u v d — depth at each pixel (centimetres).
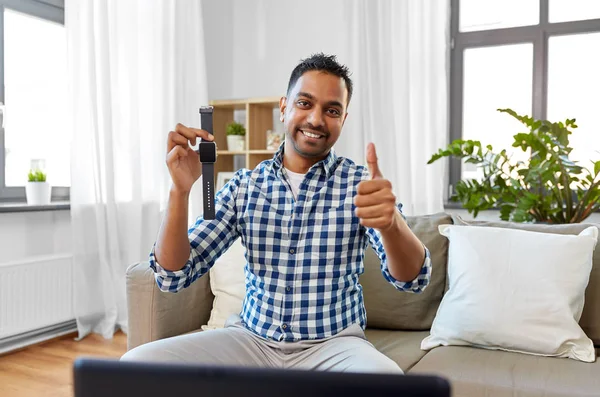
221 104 377
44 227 305
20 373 251
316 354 132
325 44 386
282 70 400
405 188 343
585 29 329
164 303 172
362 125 353
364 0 352
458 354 155
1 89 296
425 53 343
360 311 145
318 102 139
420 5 342
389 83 346
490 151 288
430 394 49
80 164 301
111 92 317
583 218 256
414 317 185
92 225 309
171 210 120
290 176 147
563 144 249
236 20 413
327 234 139
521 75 350
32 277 284
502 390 134
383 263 129
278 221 141
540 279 159
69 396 225
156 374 52
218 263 190
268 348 137
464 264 169
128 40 325
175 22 353
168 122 349
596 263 168
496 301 159
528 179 256
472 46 357
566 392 130
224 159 396
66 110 326
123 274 324
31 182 297
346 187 143
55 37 332
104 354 280
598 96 332
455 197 297
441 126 343
